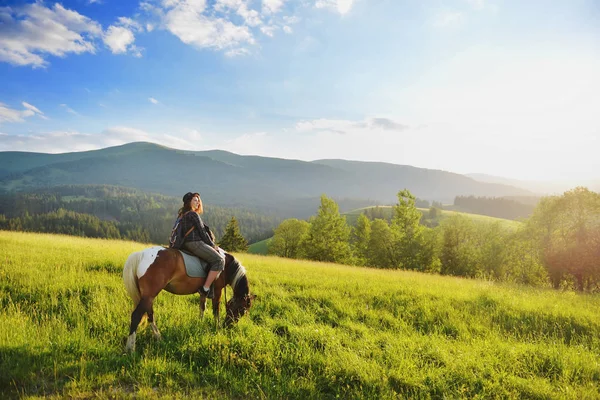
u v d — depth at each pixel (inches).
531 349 268.5
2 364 190.4
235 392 191.0
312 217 1838.1
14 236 649.0
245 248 2348.7
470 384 213.0
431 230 1759.4
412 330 310.8
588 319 353.4
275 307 343.3
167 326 262.4
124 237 6225.4
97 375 189.9
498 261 1537.9
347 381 207.8
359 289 435.2
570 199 1143.6
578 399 203.8
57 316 267.3
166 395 175.5
